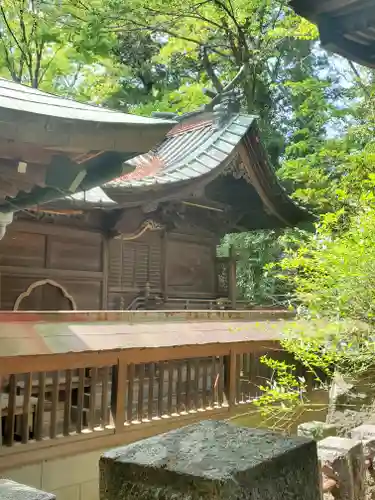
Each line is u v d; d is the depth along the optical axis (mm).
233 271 11875
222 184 10930
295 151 15836
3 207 4402
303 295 4578
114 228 8969
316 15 2879
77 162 3754
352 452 3322
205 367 5781
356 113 13062
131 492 977
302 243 6375
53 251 8562
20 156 3506
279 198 10820
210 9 14844
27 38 13844
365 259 3959
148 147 3709
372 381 5844
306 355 4660
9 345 3984
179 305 10867
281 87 19375
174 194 8938
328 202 10844
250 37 16656
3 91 3854
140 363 5000
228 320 6461
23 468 4074
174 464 965
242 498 911
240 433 1158
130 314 5352
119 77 18047
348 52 3055
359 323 4359
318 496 1098
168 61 17828
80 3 11312
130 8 11797
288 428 5832
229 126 10664
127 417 4988
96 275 9109
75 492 4406
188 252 11438
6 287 7898
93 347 4492
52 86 15812
